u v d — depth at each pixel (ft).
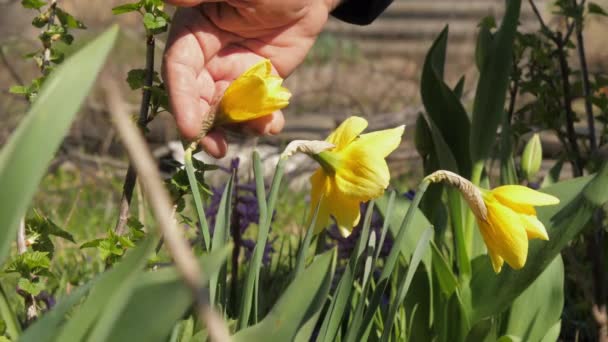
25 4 3.16
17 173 1.94
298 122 10.68
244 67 3.40
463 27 16.43
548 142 8.63
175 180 3.16
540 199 2.88
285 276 4.43
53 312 2.09
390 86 13.12
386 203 3.56
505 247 2.88
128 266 2.00
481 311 3.50
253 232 6.04
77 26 3.23
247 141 8.18
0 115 8.43
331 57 15.40
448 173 2.88
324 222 2.96
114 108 1.67
